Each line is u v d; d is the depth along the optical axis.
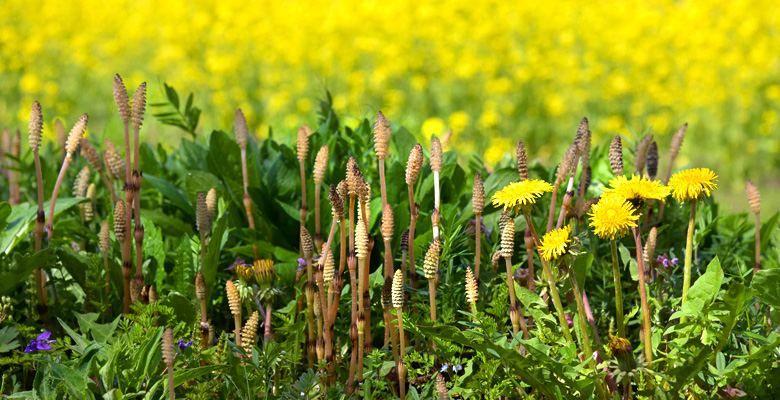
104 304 2.21
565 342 1.78
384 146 1.93
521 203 1.70
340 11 9.56
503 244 1.83
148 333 1.85
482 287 2.13
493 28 9.07
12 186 3.14
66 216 2.98
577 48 9.52
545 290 1.84
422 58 9.02
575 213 2.13
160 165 3.33
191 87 8.82
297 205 2.79
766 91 8.41
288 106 8.55
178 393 1.81
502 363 1.73
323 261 1.87
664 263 2.14
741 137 7.70
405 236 2.06
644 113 8.42
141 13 10.54
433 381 1.91
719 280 1.69
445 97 8.66
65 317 2.30
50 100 8.38
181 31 9.51
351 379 1.89
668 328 1.74
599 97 8.70
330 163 2.87
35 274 2.16
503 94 8.54
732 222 3.10
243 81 9.12
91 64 9.43
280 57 9.43
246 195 2.62
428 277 1.85
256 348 1.79
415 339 2.00
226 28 9.73
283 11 9.83
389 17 9.22
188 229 2.76
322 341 1.93
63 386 1.72
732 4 9.81
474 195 1.99
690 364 1.58
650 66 8.99
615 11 9.74
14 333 1.87
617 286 1.71
